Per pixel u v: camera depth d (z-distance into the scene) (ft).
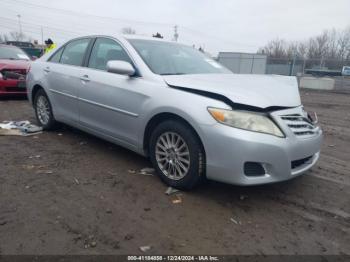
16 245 8.02
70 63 16.28
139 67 12.65
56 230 8.73
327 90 63.82
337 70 71.92
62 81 16.11
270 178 10.14
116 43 14.12
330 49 174.60
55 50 17.90
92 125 14.74
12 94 26.94
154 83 11.86
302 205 11.02
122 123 13.03
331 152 18.17
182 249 8.28
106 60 14.25
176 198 10.91
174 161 11.40
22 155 14.28
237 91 10.59
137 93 12.16
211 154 10.19
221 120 9.96
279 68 78.23
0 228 8.67
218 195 11.29
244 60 81.56
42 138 17.08
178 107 10.76
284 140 10.13
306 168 11.28
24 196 10.53
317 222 9.98
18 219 9.15
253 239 8.89
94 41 15.34
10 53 30.76
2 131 17.69
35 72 18.38
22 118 21.40
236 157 9.77
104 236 8.59
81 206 10.09
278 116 10.36
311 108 38.29
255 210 10.48
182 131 10.84
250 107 10.12
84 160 14.05
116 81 13.09
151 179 12.30
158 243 8.45
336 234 9.37
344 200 11.59
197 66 14.30
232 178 9.98
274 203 11.04
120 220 9.41
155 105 11.48
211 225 9.43
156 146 11.90
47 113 18.10
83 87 14.70
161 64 13.14
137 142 12.60
